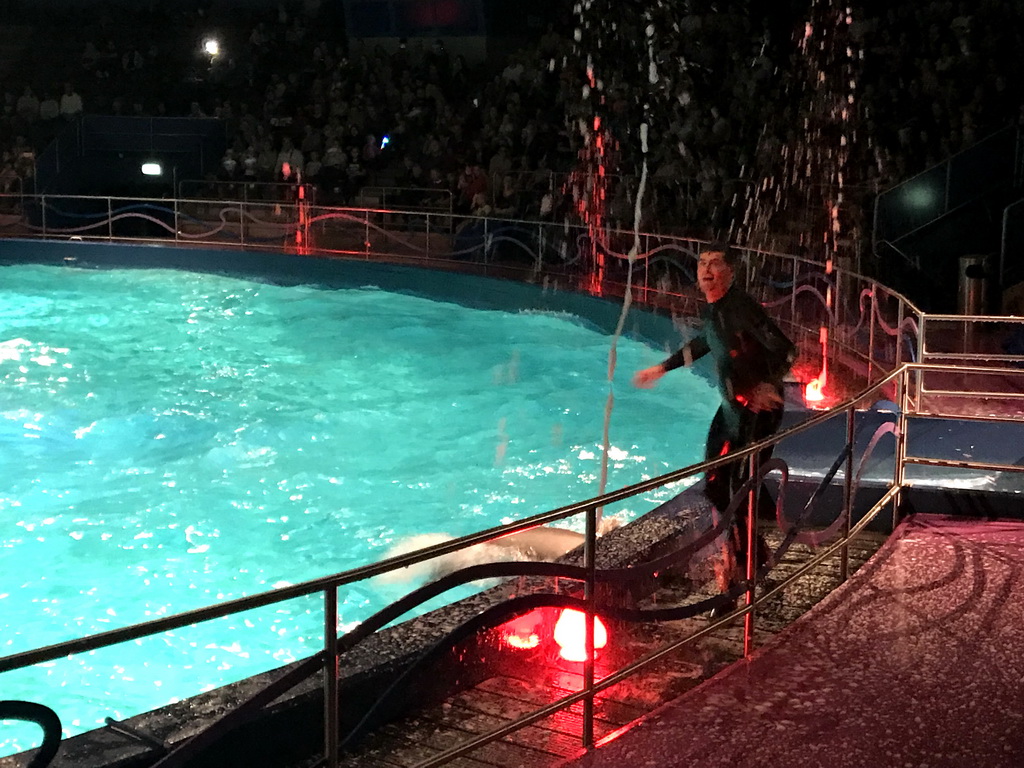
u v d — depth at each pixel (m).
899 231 13.45
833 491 5.87
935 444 6.51
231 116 22.94
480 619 3.30
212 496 7.75
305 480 8.13
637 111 19.34
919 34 17.75
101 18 25.42
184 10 25.72
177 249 19.09
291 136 22.41
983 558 5.05
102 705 4.92
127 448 8.89
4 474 8.16
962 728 3.64
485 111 20.70
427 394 10.70
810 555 5.64
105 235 20.22
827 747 3.53
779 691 3.90
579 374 11.49
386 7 23.89
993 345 10.36
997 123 15.70
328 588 2.87
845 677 3.99
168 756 2.74
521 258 18.09
